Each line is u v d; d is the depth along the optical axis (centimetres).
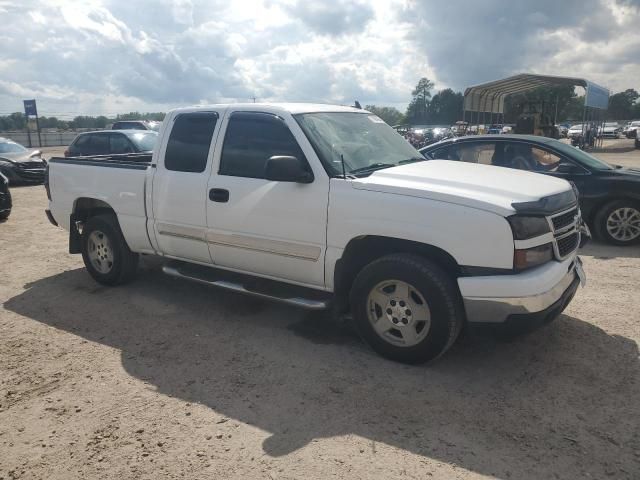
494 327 359
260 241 445
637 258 697
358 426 321
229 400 354
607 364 392
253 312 513
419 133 3491
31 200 1298
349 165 424
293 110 448
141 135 1375
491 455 291
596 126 3556
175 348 435
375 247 414
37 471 287
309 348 430
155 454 298
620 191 752
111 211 588
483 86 2322
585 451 293
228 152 468
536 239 356
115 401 355
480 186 381
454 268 376
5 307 538
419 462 286
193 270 519
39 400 358
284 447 302
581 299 532
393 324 393
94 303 543
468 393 356
